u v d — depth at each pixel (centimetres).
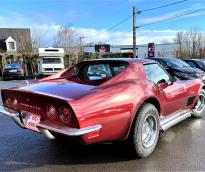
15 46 3853
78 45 3428
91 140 307
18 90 355
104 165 345
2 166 345
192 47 4103
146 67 406
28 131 493
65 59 2728
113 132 326
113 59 421
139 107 352
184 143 417
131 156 362
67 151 394
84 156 374
